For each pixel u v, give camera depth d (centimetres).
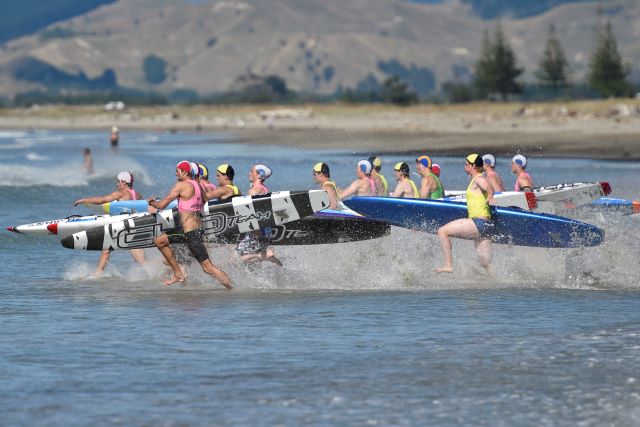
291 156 16425
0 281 5053
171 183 12406
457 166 13250
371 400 2791
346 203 5434
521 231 5141
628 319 3891
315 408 2722
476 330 3697
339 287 4800
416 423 2591
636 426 2558
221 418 2639
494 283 4881
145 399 2812
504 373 3064
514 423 2584
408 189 5784
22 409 2719
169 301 4400
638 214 6819
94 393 2870
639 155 14850
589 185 6166
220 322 3881
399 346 3441
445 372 3080
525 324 3803
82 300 4434
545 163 13575
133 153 19350
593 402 2755
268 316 4006
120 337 3606
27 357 3300
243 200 5128
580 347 3400
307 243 5466
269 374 3073
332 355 3316
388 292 4619
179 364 3203
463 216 5388
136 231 5097
